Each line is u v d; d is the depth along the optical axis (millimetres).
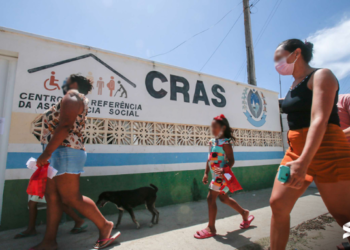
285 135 6516
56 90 3541
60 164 2119
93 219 2340
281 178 1287
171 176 4344
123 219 3443
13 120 3209
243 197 4879
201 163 4766
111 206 3686
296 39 1761
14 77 3436
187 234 2781
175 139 4547
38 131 3350
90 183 3576
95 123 3752
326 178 1476
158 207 4098
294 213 3570
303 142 1581
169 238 2650
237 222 3217
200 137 4914
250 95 6035
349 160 1428
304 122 1592
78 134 2281
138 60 4355
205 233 2666
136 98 4207
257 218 3396
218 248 2371
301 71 1717
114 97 3980
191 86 4961
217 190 2701
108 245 2420
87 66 3836
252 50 7809
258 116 6105
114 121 3945
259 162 5844
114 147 3848
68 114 2035
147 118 4262
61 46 3678
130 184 3896
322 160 1480
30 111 3320
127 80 4168
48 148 1960
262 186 5766
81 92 2434
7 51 3324
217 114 5258
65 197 2191
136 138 4137
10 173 3107
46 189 2297
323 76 1425
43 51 3541
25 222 3105
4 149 3256
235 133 5539
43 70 3492
